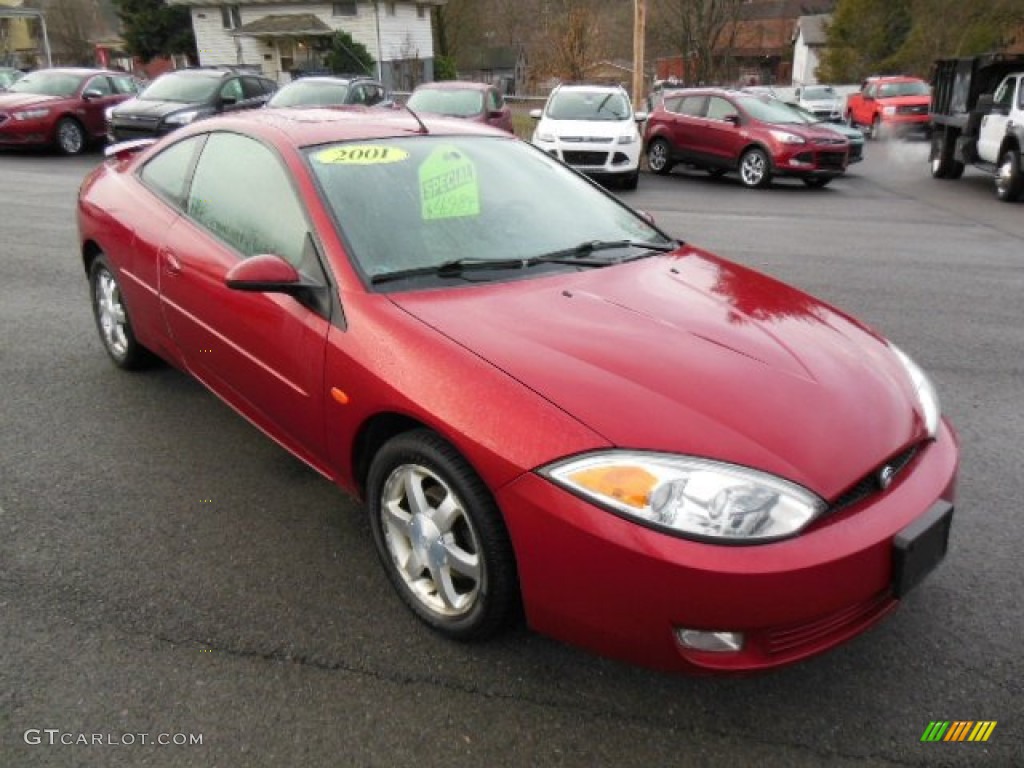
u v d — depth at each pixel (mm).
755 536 2070
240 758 2193
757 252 8891
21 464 3674
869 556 2168
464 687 2451
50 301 6168
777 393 2381
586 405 2264
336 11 39156
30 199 10797
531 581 2270
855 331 3002
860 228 10625
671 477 2107
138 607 2754
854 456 2260
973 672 2541
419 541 2611
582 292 2924
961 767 2209
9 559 2984
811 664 2568
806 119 15578
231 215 3461
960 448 4031
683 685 2475
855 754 2246
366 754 2217
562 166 3957
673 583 2064
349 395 2689
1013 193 13094
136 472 3629
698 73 35188
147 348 4340
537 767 2189
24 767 2141
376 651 2586
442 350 2504
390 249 2986
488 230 3240
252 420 3453
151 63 53594
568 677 2496
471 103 15359
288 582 2908
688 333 2668
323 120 3594
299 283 2836
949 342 5727
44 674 2453
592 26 33688
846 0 45844
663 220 10969
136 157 4512
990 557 3107
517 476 2223
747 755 2240
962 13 34344
